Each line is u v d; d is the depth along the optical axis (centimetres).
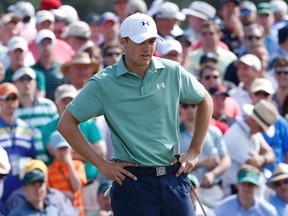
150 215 2114
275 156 3362
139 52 2067
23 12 4156
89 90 2102
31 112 3191
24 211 2908
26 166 2941
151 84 2097
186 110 3069
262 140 3319
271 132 3366
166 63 2117
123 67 2097
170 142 2119
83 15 6081
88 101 2100
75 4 6072
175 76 2116
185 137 3073
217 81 3509
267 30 4406
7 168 2898
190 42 3975
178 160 2130
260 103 3278
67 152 3083
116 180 2106
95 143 3158
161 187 2112
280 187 3105
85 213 3105
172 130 2119
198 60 3875
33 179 2898
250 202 3039
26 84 3203
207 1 5772
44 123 3169
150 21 2077
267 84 3541
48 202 2934
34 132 3133
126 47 2086
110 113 2103
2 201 2984
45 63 3581
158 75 2105
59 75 3566
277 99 3684
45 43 3594
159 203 2119
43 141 3125
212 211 3017
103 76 2103
